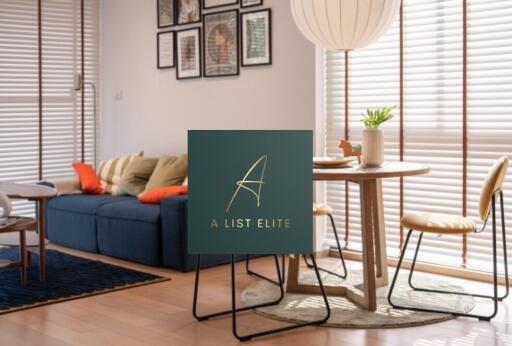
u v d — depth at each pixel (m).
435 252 5.26
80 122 7.73
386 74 5.45
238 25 6.21
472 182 5.01
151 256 5.46
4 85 7.21
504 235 4.34
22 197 4.90
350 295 4.44
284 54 5.89
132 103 7.41
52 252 6.08
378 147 4.36
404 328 3.91
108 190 6.66
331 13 4.07
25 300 4.50
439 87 5.14
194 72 6.66
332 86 5.79
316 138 5.75
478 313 4.17
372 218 4.64
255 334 3.74
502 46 4.81
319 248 5.88
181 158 6.14
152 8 7.09
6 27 7.21
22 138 7.34
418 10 5.24
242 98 6.25
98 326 3.98
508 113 4.80
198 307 4.35
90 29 7.75
